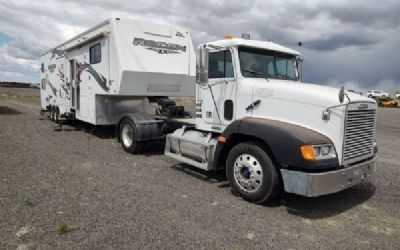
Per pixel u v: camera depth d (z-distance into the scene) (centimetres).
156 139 835
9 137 992
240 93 563
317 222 453
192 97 984
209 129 627
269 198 492
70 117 1169
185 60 948
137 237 384
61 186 552
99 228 403
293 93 497
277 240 395
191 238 388
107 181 591
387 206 516
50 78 1421
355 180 487
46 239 371
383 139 1238
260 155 493
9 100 2900
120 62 830
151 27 895
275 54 619
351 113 470
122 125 862
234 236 399
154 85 888
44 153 793
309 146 440
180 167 712
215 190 568
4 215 429
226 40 591
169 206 484
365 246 388
